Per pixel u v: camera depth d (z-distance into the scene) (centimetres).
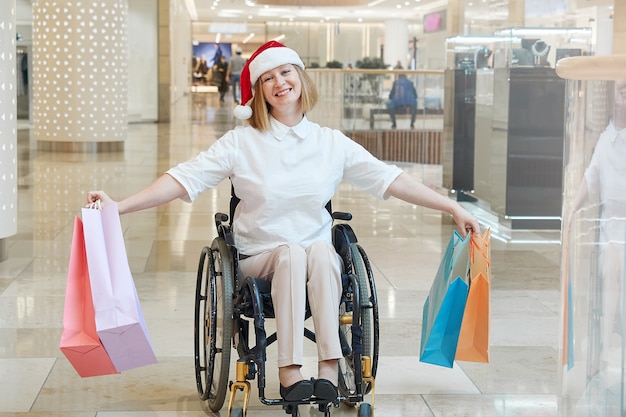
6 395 378
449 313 339
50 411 360
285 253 334
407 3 3450
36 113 1550
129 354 311
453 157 1010
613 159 225
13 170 651
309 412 361
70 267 314
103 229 316
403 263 673
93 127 1538
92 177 1179
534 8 824
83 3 1520
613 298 228
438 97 1414
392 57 4041
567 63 232
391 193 364
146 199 346
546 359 438
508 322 509
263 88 356
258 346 322
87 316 311
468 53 982
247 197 358
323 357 326
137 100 2514
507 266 674
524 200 821
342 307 376
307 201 355
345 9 3753
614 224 226
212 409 357
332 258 336
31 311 519
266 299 343
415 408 367
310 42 4272
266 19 4266
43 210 906
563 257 247
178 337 467
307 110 364
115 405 367
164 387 391
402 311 529
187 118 2705
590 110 231
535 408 369
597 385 234
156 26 2533
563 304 248
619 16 805
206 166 355
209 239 766
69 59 1521
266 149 357
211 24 4606
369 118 1427
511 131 816
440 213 944
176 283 596
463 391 389
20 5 2253
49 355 434
